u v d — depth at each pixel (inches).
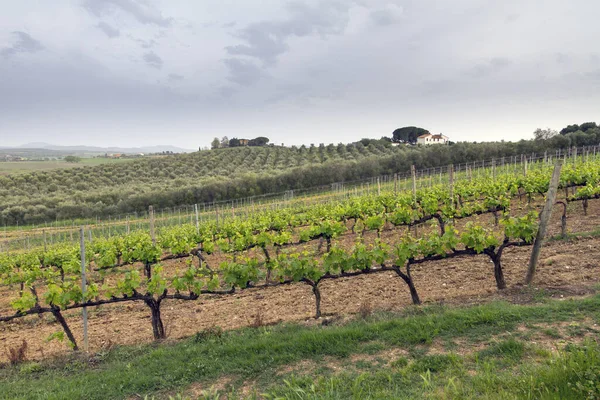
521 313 214.4
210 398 176.1
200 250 506.6
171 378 202.1
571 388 126.5
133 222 1424.7
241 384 188.9
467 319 216.2
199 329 292.7
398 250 280.5
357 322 244.2
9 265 640.4
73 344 283.6
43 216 1583.4
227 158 2603.3
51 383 215.8
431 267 372.8
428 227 593.0
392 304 281.3
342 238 629.0
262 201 1649.9
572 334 186.1
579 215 507.2
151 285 280.8
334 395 156.9
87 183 2003.0
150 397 188.2
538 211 575.2
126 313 376.5
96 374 221.9
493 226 509.4
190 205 1662.2
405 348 199.9
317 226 513.7
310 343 216.5
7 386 217.0
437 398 143.6
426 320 222.8
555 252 346.0
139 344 272.4
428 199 561.3
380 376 172.4
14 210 1573.6
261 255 571.8
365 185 1675.7
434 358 181.0
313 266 280.8
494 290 274.4
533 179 630.5
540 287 262.1
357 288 340.5
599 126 2209.6
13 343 324.8
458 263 371.2
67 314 390.6
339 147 2883.9
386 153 2418.8
